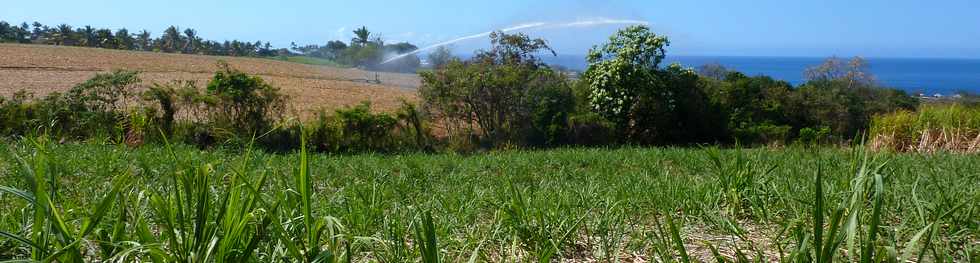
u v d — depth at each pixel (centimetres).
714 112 2116
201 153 995
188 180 267
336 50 7469
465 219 453
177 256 245
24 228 310
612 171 964
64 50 5672
